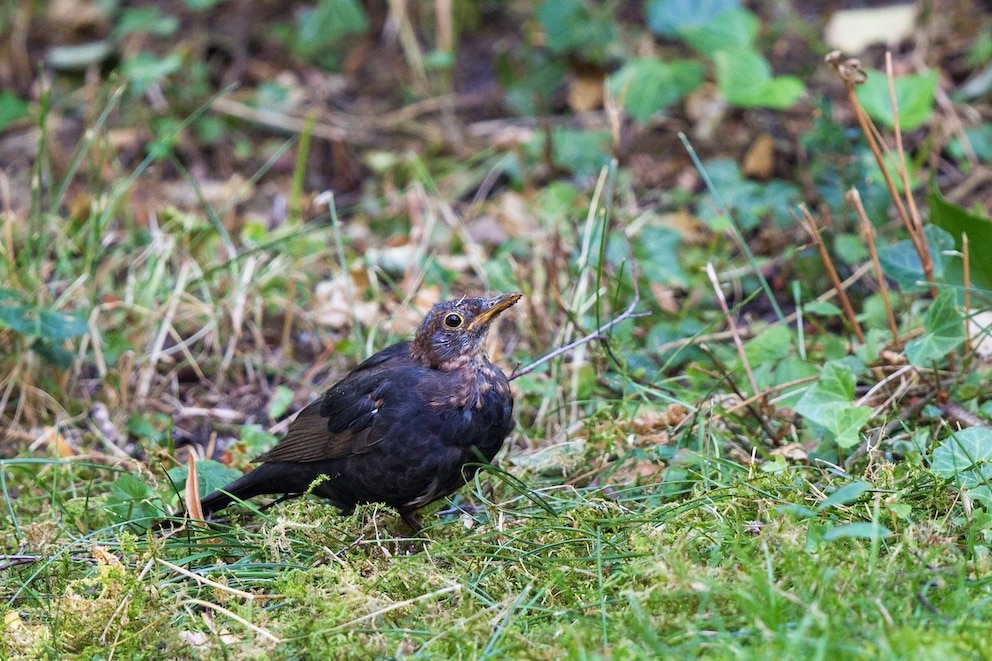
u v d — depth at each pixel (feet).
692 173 44.14
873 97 38.50
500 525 26.50
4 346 36.32
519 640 21.98
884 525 24.59
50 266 39.86
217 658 22.74
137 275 40.42
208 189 46.39
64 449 33.19
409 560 25.02
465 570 25.09
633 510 27.22
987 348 32.45
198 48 53.06
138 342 37.32
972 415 29.35
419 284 37.55
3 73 53.21
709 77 48.91
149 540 25.38
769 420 30.66
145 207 44.88
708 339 34.76
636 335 36.35
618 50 49.24
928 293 35.35
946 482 25.49
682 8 46.29
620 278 34.22
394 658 22.17
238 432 35.32
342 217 44.88
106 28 55.47
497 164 45.55
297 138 49.08
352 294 37.68
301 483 29.12
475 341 27.86
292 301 37.70
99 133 46.21
